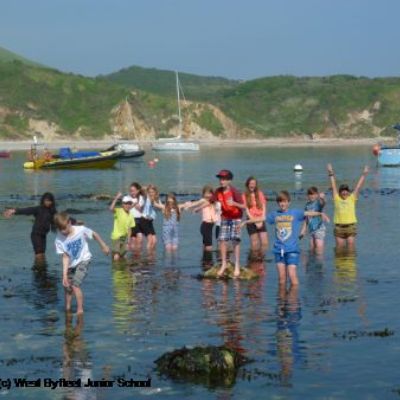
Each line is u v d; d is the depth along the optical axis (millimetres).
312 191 21516
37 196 43969
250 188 22297
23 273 18266
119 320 13414
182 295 15422
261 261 19688
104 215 31969
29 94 171375
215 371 10562
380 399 9578
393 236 24297
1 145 144250
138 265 19188
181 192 47438
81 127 167125
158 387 10086
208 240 21781
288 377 10359
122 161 89938
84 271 13930
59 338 12328
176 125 178625
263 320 13289
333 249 21578
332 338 12109
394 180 55219
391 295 15234
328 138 195625
